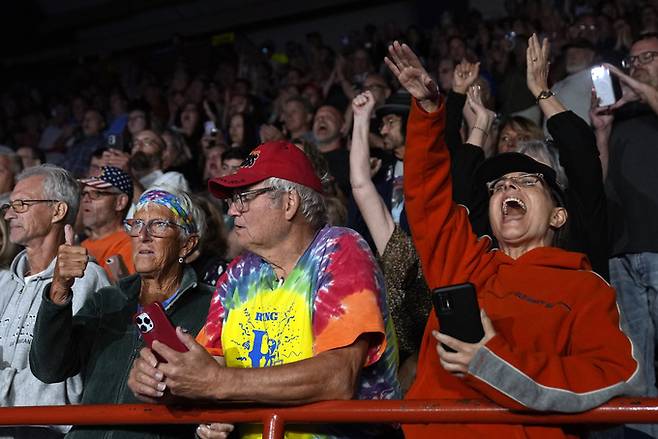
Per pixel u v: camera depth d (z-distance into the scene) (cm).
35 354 272
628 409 196
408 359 326
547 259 239
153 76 1233
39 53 1537
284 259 238
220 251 368
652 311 402
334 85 809
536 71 336
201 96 988
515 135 416
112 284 348
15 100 1262
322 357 215
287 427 224
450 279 245
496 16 1063
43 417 231
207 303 286
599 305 221
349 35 1112
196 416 219
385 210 346
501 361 198
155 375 212
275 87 1041
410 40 991
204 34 1341
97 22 1470
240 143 618
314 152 391
